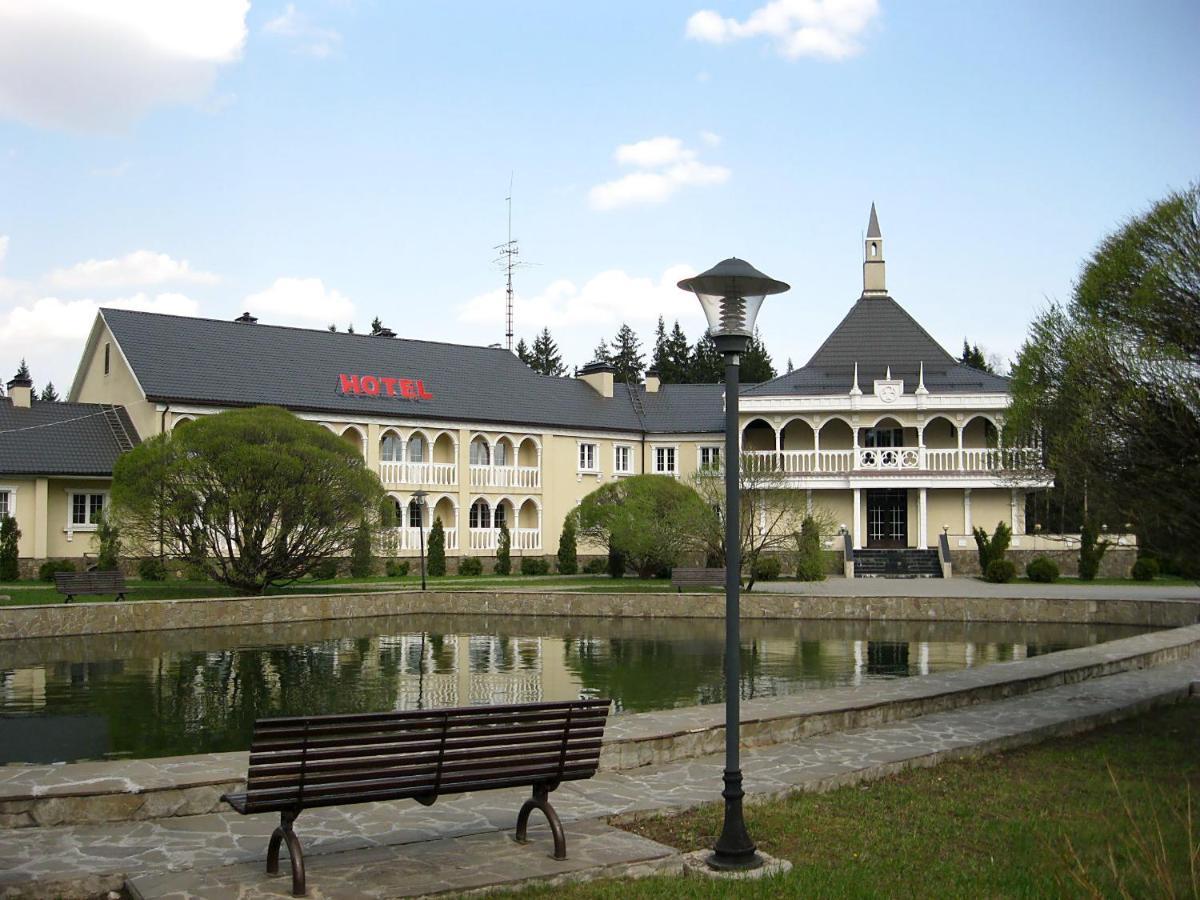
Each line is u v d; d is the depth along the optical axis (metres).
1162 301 12.98
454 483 52.03
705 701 18.44
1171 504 12.66
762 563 43.75
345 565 46.12
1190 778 11.48
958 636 29.31
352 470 36.03
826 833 9.37
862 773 11.48
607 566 51.00
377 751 7.98
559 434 56.03
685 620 33.31
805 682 20.67
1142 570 44.91
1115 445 13.04
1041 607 32.59
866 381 55.47
